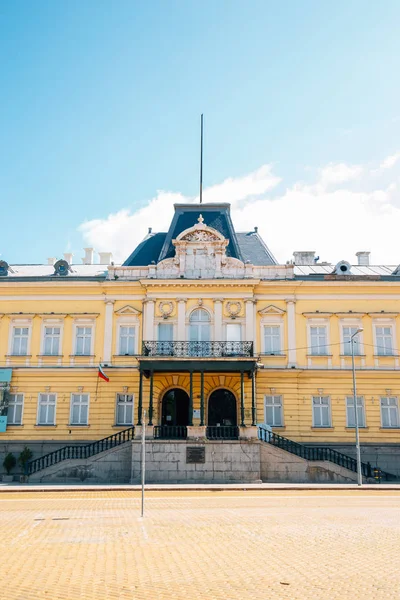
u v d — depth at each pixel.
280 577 10.98
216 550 13.48
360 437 38.66
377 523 17.48
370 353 39.97
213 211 44.00
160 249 43.56
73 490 29.52
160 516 19.42
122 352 40.19
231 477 33.72
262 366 38.34
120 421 39.12
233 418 39.16
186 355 38.25
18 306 41.19
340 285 40.62
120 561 12.31
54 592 9.93
